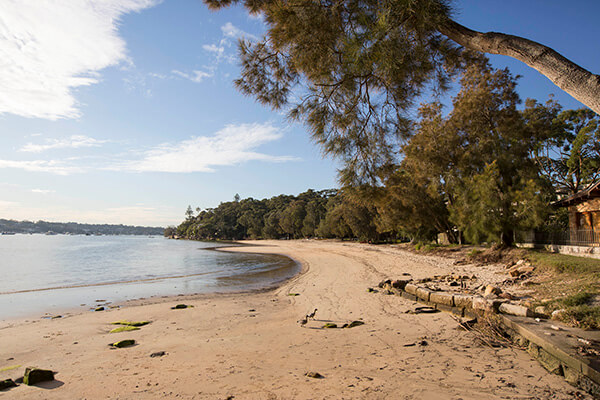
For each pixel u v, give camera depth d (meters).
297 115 5.54
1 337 8.09
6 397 4.19
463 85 18.80
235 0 5.28
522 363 4.61
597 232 14.03
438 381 3.97
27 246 77.69
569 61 3.02
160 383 4.41
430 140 19.44
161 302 13.95
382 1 3.94
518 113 18.03
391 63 3.95
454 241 28.27
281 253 52.81
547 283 9.59
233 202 169.50
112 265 34.25
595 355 3.84
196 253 57.00
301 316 9.68
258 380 4.32
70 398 4.05
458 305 8.14
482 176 17.25
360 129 5.58
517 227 17.00
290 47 4.86
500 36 3.50
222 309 11.50
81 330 8.80
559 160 31.66
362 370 4.54
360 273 19.98
